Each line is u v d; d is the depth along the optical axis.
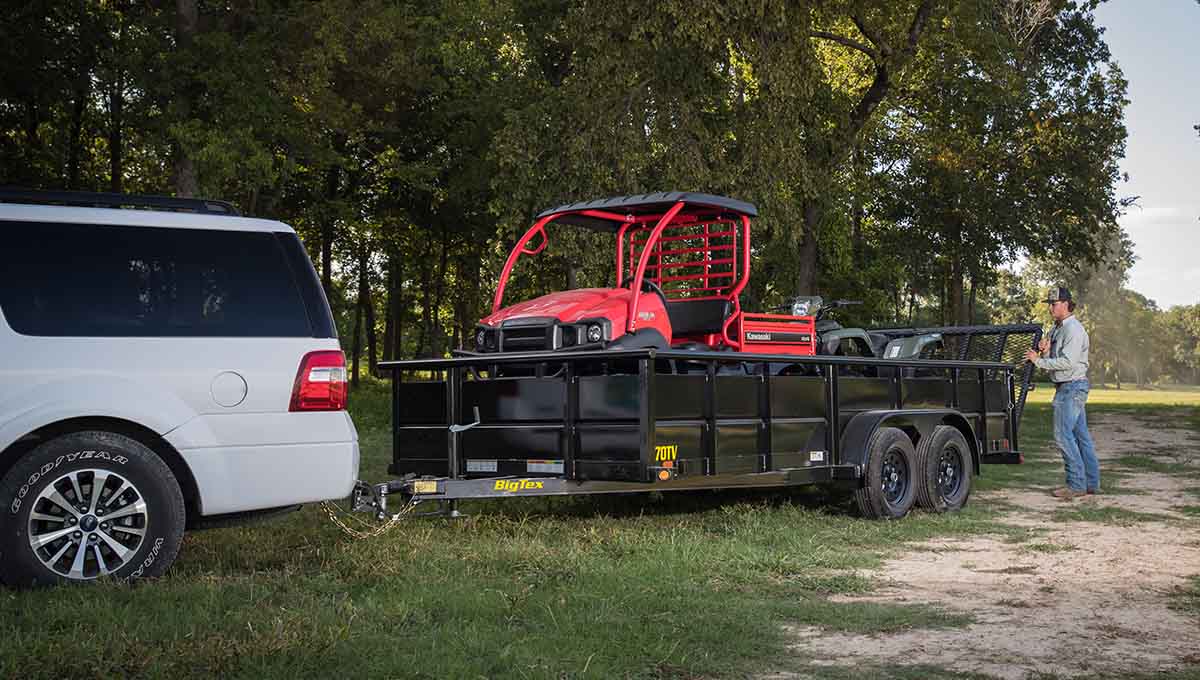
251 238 6.04
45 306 5.49
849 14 25.23
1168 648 4.53
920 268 36.91
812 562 6.60
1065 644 4.61
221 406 5.73
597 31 20.44
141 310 5.68
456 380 7.68
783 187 21.67
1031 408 31.70
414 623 4.77
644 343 8.38
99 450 5.42
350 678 3.89
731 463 7.46
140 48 19.12
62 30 21.70
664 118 20.30
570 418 7.05
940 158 34.41
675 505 9.09
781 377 7.98
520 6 26.05
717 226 9.50
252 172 19.80
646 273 9.62
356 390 36.59
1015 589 5.88
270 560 6.25
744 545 6.90
